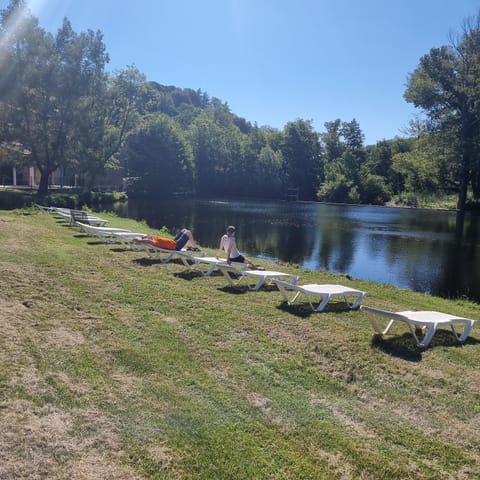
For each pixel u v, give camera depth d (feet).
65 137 117.19
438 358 18.56
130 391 14.15
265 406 13.99
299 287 24.50
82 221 53.16
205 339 19.10
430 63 152.76
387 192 230.89
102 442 11.53
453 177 161.58
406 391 15.61
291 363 17.17
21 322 19.15
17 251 34.47
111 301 23.41
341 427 13.15
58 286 25.39
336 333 20.72
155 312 22.22
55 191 137.18
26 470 10.23
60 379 14.46
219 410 13.53
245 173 254.06
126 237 40.78
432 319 20.51
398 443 12.55
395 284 46.96
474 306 34.58
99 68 120.57
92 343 17.65
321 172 273.33
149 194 199.93
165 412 13.16
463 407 14.67
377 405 14.61
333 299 27.30
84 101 119.34
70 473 10.28
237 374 16.01
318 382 15.88
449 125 156.97
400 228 103.14
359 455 11.85
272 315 22.88
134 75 173.47
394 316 19.76
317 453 11.84
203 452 11.50
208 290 27.37
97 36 119.85
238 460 11.28
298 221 115.44
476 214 149.89
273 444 12.08
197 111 372.79
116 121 174.09
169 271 32.22
